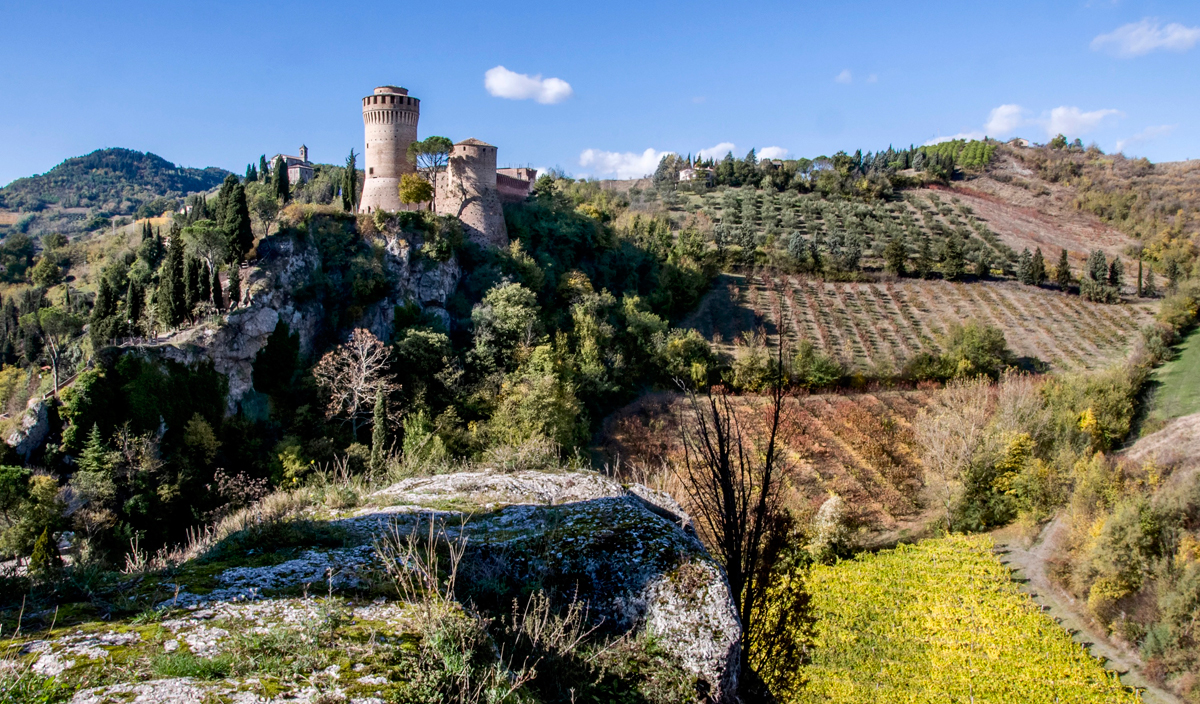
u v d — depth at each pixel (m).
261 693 4.53
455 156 68.38
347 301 55.16
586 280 70.81
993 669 29.27
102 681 4.54
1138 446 52.16
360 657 5.14
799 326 77.31
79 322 55.00
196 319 46.78
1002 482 43.59
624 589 7.37
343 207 66.88
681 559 7.62
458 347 58.84
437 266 60.25
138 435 38.72
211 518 35.56
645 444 52.56
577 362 57.91
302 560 7.28
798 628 8.41
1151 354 67.19
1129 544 33.81
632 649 6.68
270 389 47.66
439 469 12.92
